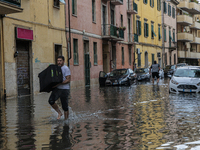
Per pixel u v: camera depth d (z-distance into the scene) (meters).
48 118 8.90
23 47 17.56
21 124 7.96
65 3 20.77
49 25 19.98
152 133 6.66
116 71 25.52
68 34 22.69
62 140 6.09
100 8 29.06
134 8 37.56
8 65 15.78
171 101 12.80
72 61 23.17
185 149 5.36
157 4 48.16
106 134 6.60
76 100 13.62
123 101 13.00
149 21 44.38
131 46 37.94
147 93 16.67
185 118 8.59
